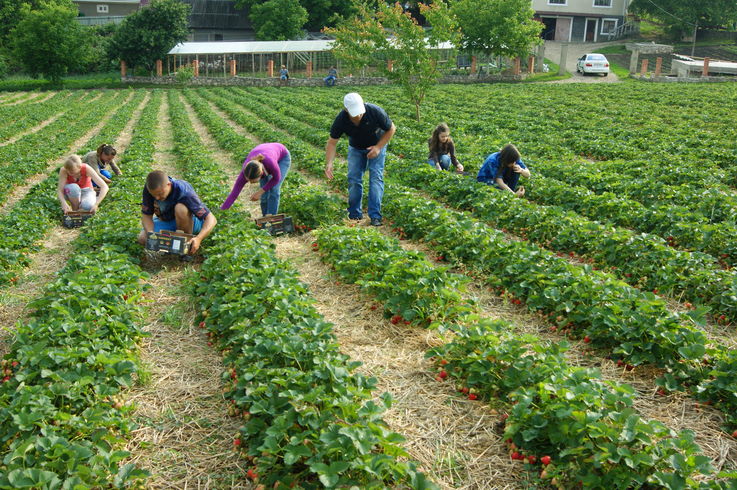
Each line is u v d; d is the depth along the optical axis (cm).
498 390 458
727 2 5353
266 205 898
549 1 6066
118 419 408
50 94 4219
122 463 397
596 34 6266
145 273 642
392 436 357
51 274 752
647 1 5625
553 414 389
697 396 462
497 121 2219
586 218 900
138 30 5012
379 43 2244
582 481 349
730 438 419
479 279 698
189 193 747
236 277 624
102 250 728
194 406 464
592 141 1675
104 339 514
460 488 374
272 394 413
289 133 2153
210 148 1845
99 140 1942
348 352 539
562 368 441
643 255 700
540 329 583
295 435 370
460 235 771
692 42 5938
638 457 340
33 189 1180
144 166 1384
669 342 489
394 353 540
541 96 3109
